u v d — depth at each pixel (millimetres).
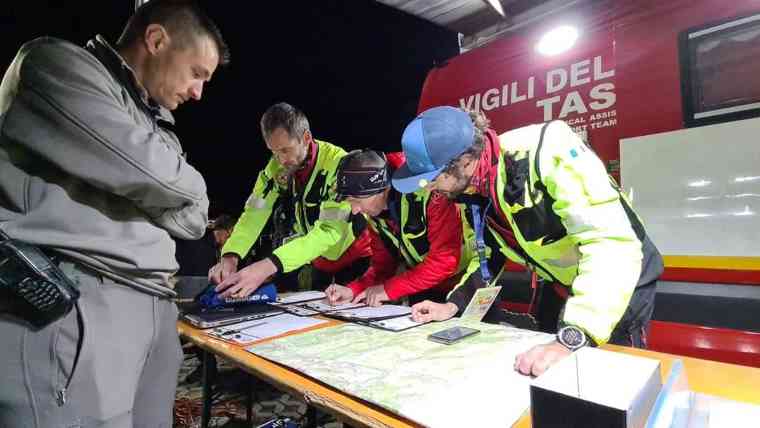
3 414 700
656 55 1724
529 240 1198
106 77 823
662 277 1682
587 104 1894
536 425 602
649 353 1002
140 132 797
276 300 1806
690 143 1623
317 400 820
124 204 833
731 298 1526
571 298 953
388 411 737
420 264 1650
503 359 964
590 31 1928
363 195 1603
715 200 1563
